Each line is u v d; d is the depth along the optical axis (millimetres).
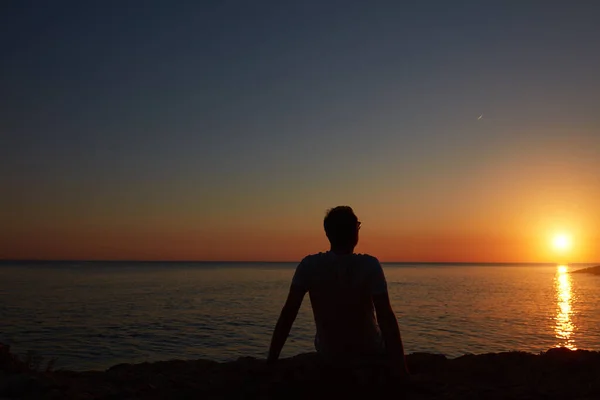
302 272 3578
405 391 3457
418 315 35469
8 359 4812
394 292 65438
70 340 22016
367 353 3592
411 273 173125
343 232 3564
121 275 118438
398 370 3412
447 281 103938
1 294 51844
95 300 45562
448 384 4023
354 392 3418
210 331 25609
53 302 42625
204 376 4414
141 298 48969
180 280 95250
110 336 23391
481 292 66250
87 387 4055
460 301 49688
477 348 21016
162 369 4727
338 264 3494
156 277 108500
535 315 36062
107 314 33594
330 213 3645
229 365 4730
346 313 3504
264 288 69938
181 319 31125
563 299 53969
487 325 29484
